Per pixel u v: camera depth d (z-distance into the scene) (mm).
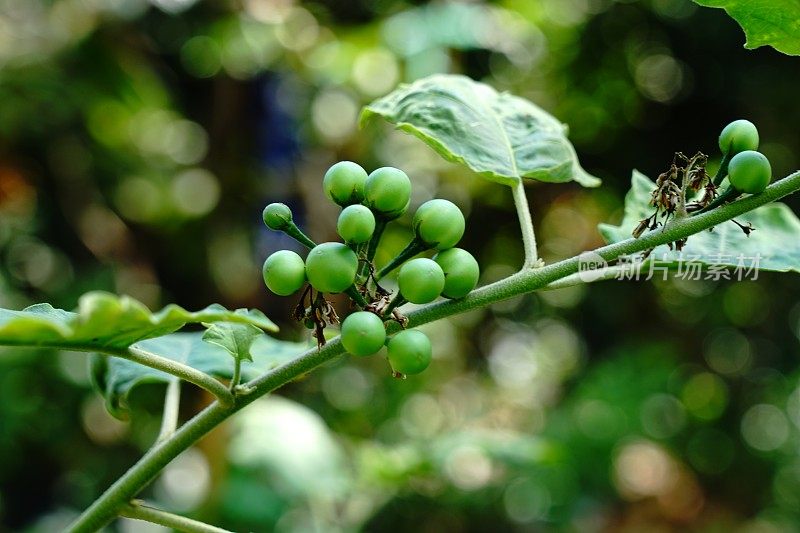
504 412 2008
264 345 657
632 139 1947
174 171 1864
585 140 1964
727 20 1744
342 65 1595
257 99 1698
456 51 1703
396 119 610
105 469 1633
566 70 1912
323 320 534
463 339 2123
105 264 1697
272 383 542
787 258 597
